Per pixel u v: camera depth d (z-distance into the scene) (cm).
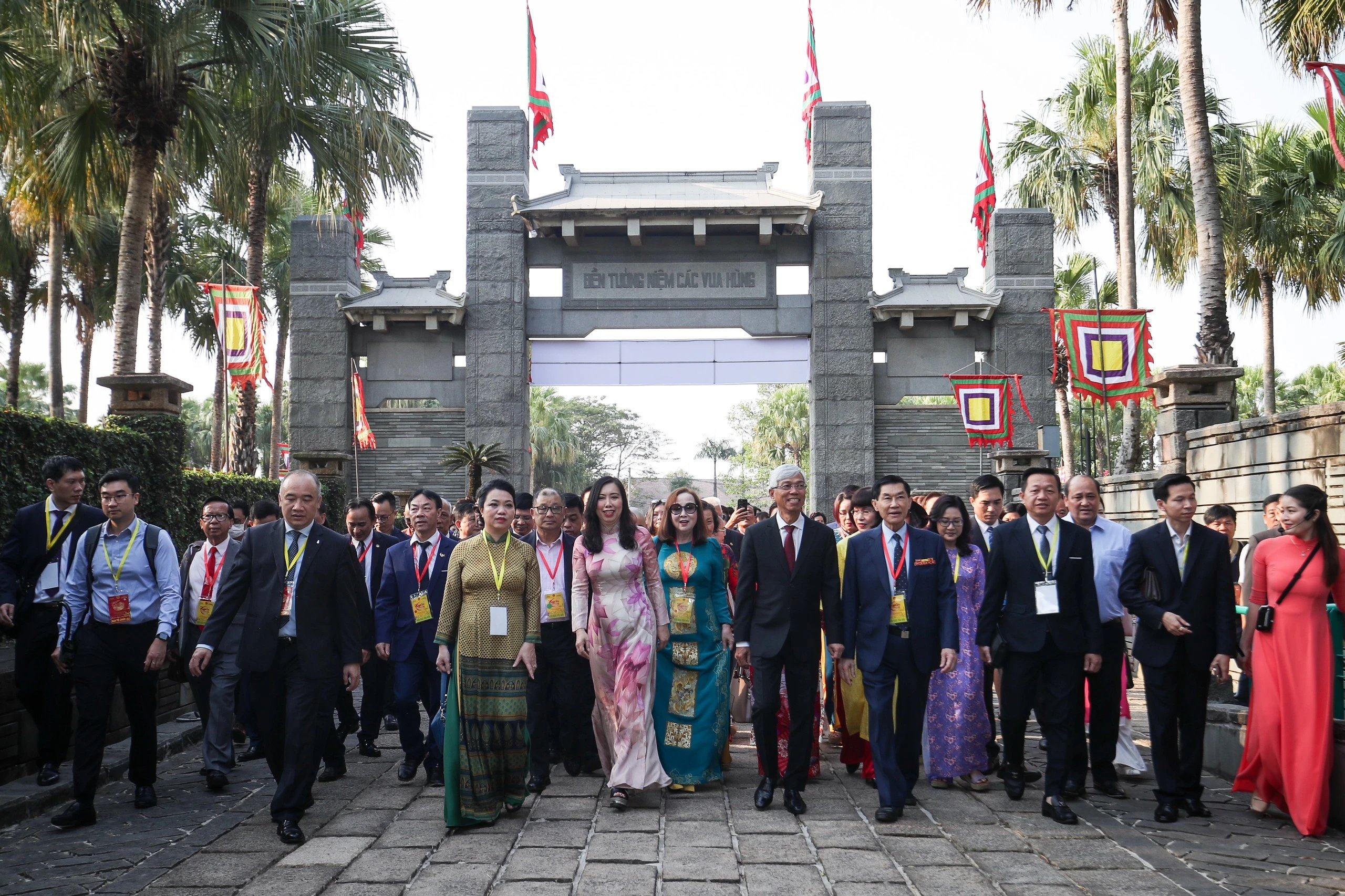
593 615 676
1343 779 588
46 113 1309
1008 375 1919
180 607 705
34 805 638
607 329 2119
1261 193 2172
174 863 532
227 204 1591
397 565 745
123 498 645
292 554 611
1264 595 623
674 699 688
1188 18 1345
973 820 612
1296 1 1153
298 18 1251
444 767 618
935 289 2114
